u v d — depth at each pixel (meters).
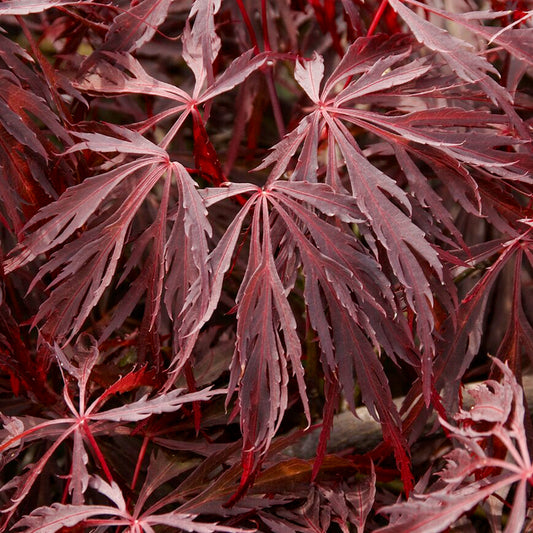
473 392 0.48
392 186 0.49
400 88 0.52
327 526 0.51
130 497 0.53
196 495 0.52
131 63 0.52
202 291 0.49
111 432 0.54
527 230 0.51
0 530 0.49
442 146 0.49
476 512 0.54
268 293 0.49
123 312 0.51
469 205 0.50
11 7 0.50
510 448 0.46
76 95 0.52
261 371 0.49
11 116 0.50
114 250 0.50
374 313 0.49
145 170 0.51
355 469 0.53
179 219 0.50
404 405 0.51
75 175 0.53
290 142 0.50
